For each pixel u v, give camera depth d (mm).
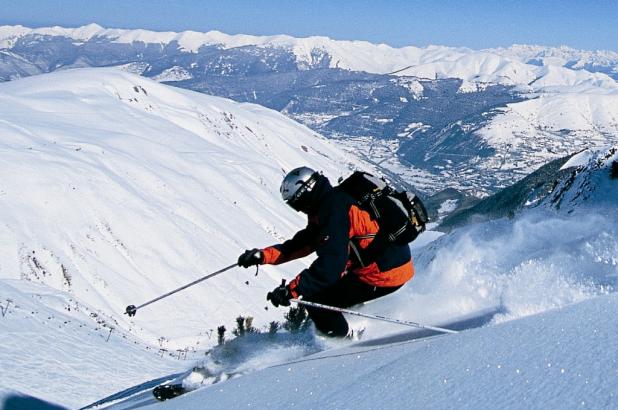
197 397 4137
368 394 2842
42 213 50500
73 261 47281
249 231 77312
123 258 51906
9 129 64750
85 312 27438
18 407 9555
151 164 79625
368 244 4246
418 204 4332
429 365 2893
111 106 120500
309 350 4742
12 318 17578
